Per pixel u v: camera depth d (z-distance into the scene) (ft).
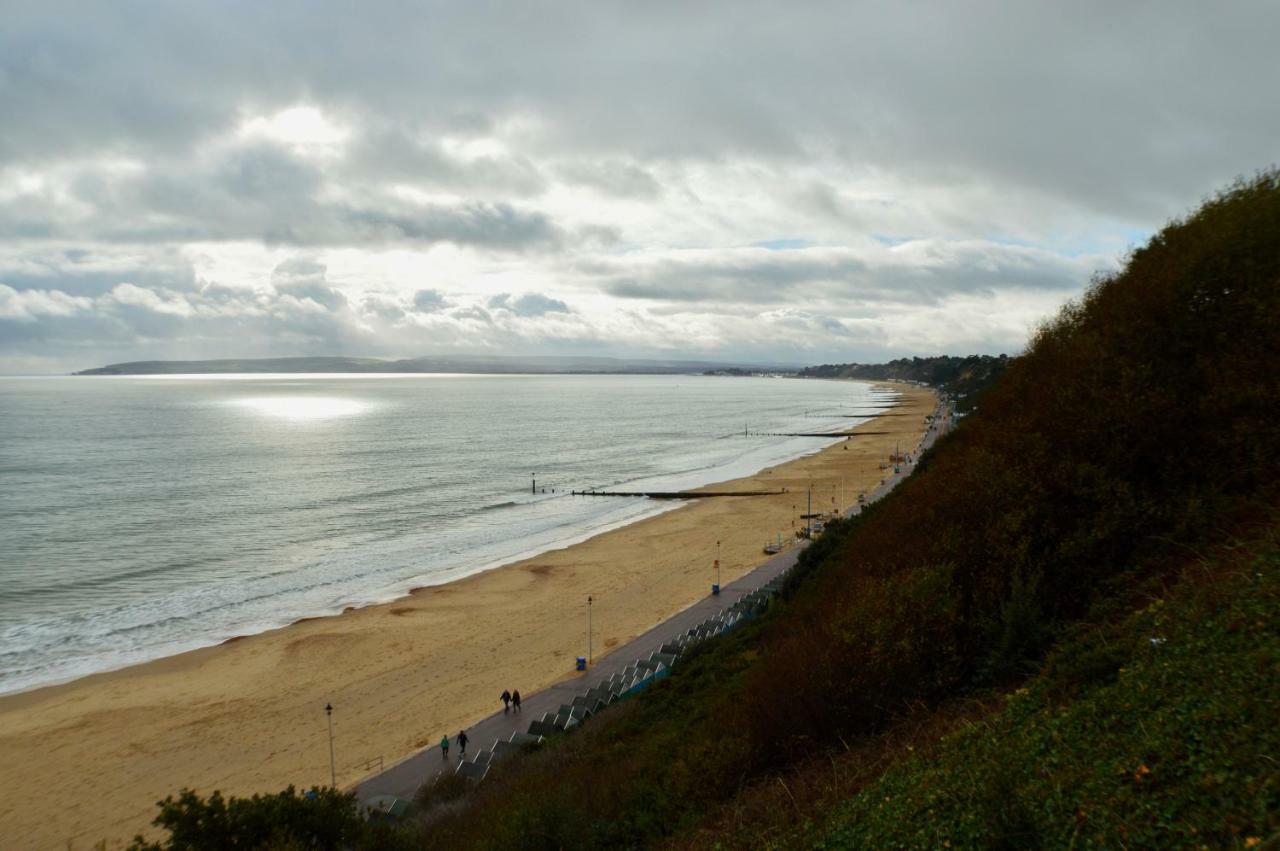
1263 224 50.44
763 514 244.83
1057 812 24.13
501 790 67.72
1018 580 41.52
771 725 46.57
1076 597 41.47
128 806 86.79
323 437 494.59
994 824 24.49
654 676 98.58
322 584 176.35
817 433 530.27
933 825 27.30
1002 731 31.63
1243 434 42.24
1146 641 31.01
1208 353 48.19
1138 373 49.65
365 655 130.72
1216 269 50.37
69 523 235.40
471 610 153.38
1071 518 46.11
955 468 66.80
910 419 602.85
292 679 121.29
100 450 412.57
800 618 79.97
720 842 37.40
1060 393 54.95
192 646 137.08
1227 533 37.19
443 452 426.10
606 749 68.74
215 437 486.79
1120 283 64.03
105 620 151.64
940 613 43.93
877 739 40.19
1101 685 30.60
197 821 46.88
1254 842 18.42
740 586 160.04
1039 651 38.58
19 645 137.80
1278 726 21.75
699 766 47.93
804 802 37.22
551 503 280.10
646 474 349.20
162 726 105.70
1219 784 21.25
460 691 115.24
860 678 43.60
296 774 92.58
